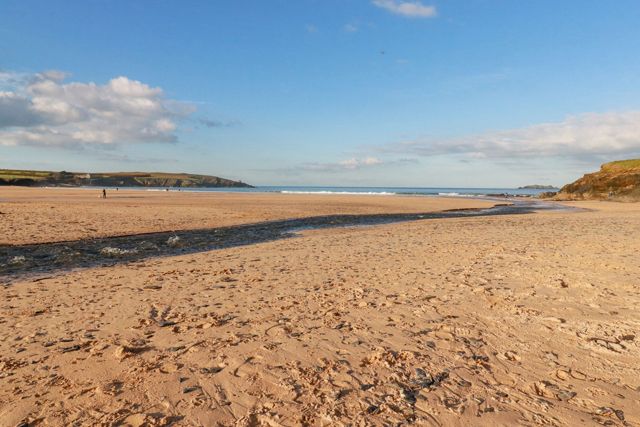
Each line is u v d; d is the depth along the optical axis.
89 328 5.77
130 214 27.70
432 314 6.18
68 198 48.19
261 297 7.37
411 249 13.27
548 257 10.71
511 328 5.50
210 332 5.51
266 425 3.31
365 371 4.26
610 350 4.66
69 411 3.52
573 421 3.31
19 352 4.88
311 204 44.28
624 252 11.16
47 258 12.56
